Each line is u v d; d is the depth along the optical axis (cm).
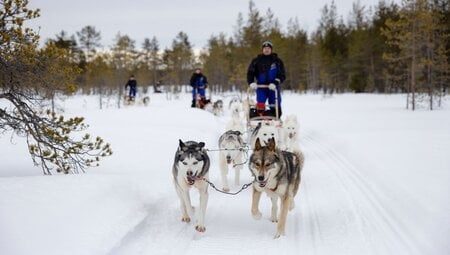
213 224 522
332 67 5034
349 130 1288
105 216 459
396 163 734
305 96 4250
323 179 725
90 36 5700
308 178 739
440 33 2688
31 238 374
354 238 454
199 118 1561
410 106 2459
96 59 4419
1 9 527
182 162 483
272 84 910
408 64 2348
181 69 5553
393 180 628
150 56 6425
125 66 3962
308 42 5928
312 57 5028
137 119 1532
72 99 3494
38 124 582
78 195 488
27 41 567
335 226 497
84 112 1816
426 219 468
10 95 588
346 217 524
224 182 678
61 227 405
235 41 5362
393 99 3291
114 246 405
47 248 365
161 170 739
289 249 438
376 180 661
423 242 419
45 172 663
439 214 470
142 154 870
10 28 540
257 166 474
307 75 5356
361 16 6066
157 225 504
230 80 4681
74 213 440
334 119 1727
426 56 2450
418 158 765
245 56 4456
